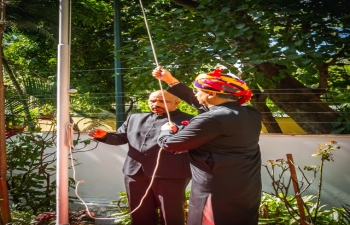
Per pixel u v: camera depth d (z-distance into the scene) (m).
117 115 4.99
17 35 8.67
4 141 3.47
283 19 5.35
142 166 3.33
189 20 5.56
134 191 3.39
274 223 3.83
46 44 8.61
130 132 3.48
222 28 5.05
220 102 2.59
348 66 6.56
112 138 3.48
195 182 2.59
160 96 3.38
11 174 4.38
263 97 6.41
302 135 4.28
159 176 3.25
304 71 5.51
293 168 3.59
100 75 8.70
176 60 5.23
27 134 4.55
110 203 4.40
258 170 2.61
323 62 5.16
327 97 5.87
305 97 5.92
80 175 4.74
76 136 4.79
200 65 5.08
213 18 5.21
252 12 4.94
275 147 4.32
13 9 5.68
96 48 8.68
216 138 2.49
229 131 2.46
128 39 7.97
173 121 3.37
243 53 4.89
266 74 5.95
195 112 7.71
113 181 4.66
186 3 6.31
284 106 6.04
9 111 4.70
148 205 3.37
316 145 4.23
